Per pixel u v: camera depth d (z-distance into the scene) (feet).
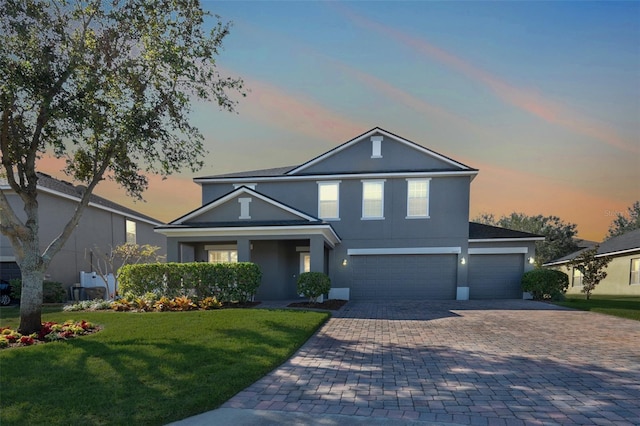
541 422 13.28
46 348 21.67
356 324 32.83
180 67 28.22
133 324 29.19
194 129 33.19
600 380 17.95
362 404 14.84
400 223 58.29
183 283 42.11
